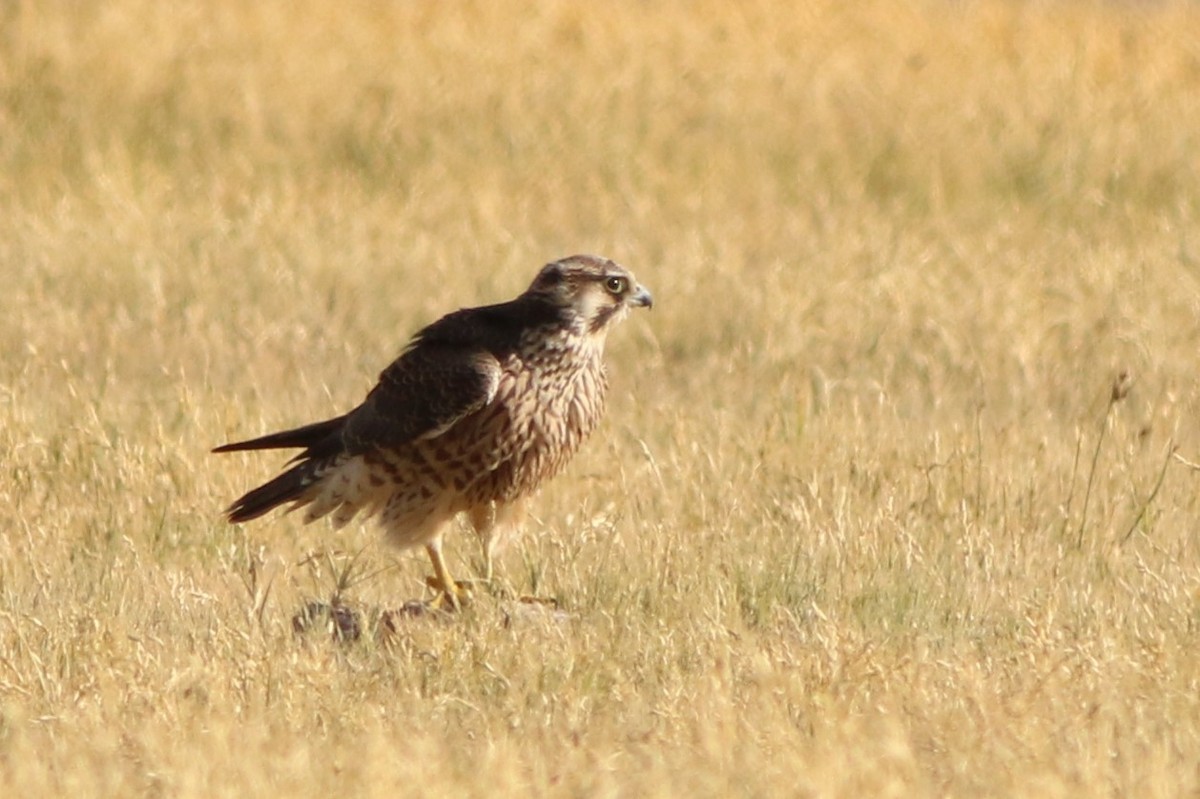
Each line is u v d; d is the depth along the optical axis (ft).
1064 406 62.08
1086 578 43.75
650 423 56.59
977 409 59.06
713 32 115.24
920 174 95.09
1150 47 114.73
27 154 91.45
